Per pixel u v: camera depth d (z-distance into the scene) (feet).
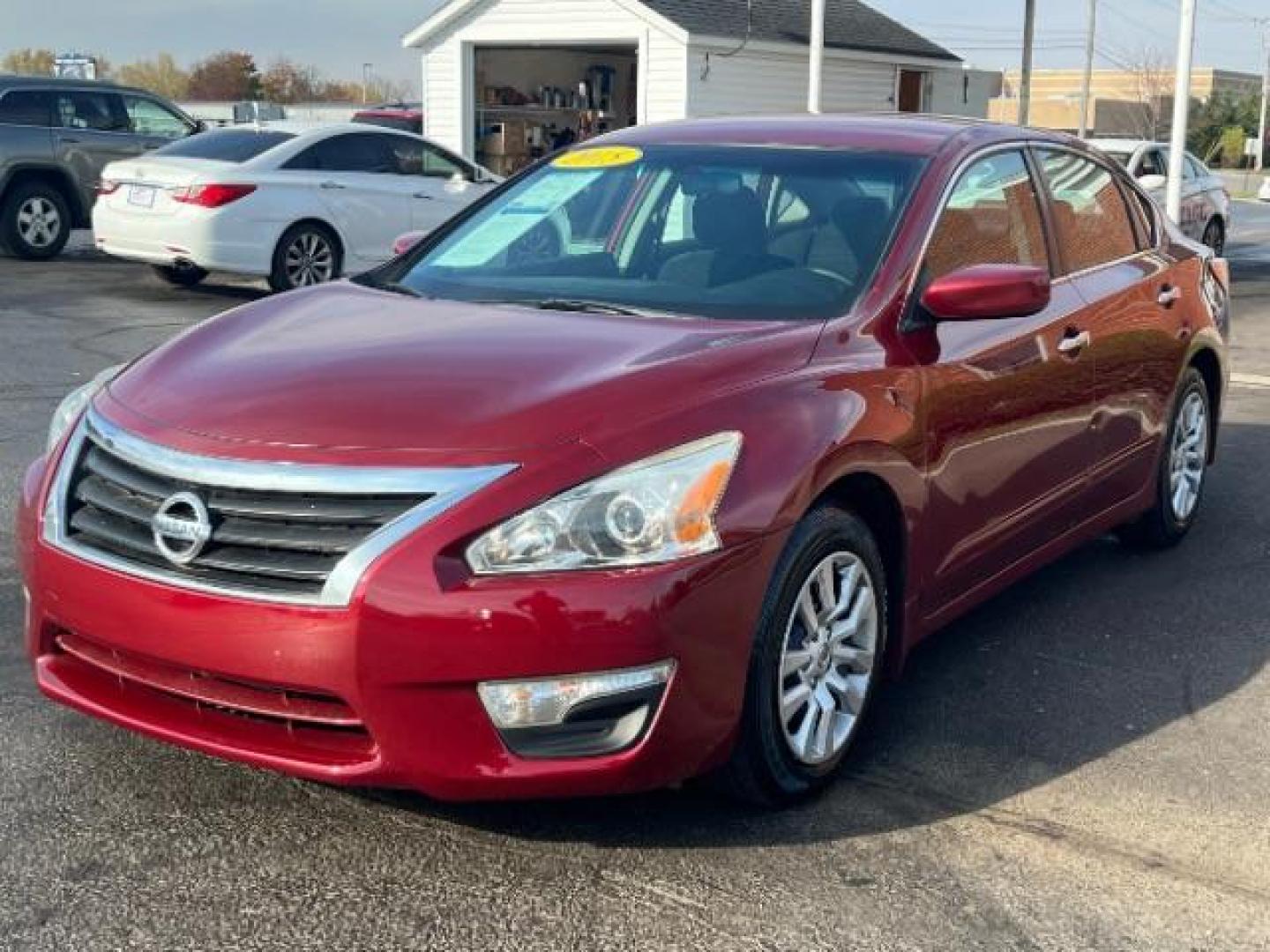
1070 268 16.48
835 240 13.83
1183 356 18.78
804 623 11.59
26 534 11.52
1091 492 16.74
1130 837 11.59
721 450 10.69
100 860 10.67
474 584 9.85
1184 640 16.33
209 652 10.21
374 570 9.87
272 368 11.66
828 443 11.44
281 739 10.48
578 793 10.28
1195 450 19.95
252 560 10.21
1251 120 251.19
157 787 11.82
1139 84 231.71
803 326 12.57
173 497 10.49
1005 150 15.85
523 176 16.63
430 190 44.86
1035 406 14.76
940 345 13.39
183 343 12.89
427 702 9.93
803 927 10.09
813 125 15.92
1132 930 10.20
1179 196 49.06
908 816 11.81
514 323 12.62
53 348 32.68
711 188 14.90
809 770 11.79
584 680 10.02
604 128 88.22
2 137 50.01
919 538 12.96
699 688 10.43
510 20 76.84
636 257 14.48
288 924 9.95
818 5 55.98
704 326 12.52
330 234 42.42
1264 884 10.91
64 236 52.29
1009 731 13.66
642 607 10.03
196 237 39.99
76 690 11.24
